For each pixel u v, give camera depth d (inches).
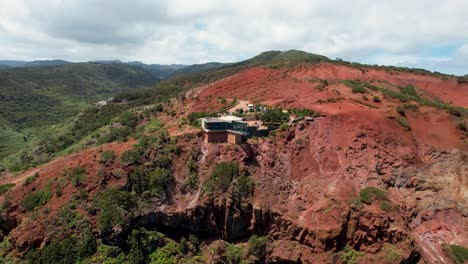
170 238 2058.3
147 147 2329.0
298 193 2124.8
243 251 1967.3
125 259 1902.1
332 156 2278.5
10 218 2102.6
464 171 2230.6
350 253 1838.1
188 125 2600.9
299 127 2413.9
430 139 2459.4
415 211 2110.0
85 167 2231.8
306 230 1915.6
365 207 1936.5
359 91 3095.5
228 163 2155.5
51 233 1939.0
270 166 2215.8
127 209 1996.8
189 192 2127.2
